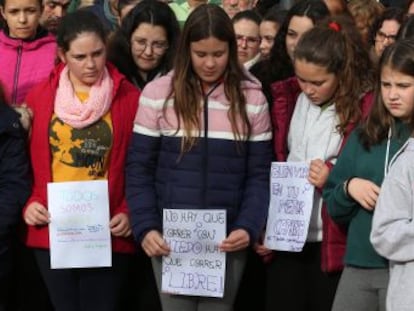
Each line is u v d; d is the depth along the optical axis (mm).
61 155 5074
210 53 4777
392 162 4457
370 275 4617
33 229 5141
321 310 5113
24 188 5109
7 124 5059
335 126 4957
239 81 4934
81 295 5188
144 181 5004
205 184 4906
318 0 5723
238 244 4867
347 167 4688
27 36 5789
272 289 5207
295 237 4984
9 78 5766
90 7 8047
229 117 4898
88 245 5086
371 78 4980
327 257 4898
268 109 5059
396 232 4242
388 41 6566
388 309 4316
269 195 5047
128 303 5508
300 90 5211
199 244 4898
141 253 5383
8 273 5270
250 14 6918
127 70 5676
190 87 4887
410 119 4473
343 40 4906
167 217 4910
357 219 4641
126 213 5156
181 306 5004
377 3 7512
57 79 5152
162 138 4984
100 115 5051
